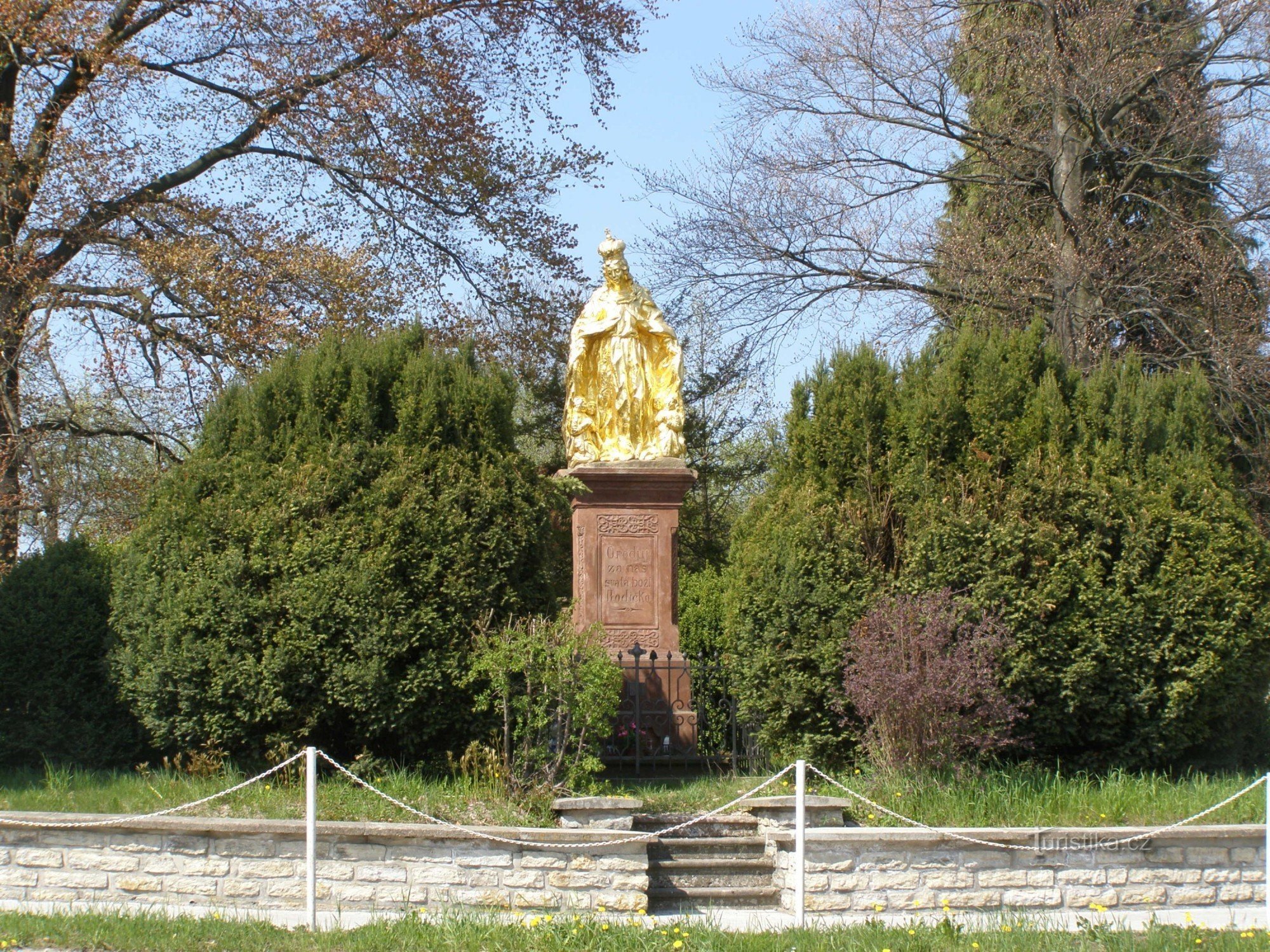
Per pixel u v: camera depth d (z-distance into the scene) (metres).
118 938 7.29
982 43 20.03
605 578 13.59
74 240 18.22
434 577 10.57
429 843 8.75
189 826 8.66
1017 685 10.92
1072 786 10.41
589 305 14.45
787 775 11.20
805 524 11.49
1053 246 19.02
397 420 11.40
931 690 10.06
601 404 14.18
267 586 10.54
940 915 8.88
